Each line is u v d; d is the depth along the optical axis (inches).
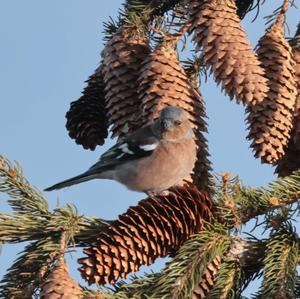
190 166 466.0
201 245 384.2
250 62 426.6
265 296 366.9
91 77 503.5
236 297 389.7
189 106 453.7
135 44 477.4
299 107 444.5
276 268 377.7
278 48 435.8
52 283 345.4
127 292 374.3
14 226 404.2
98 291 356.5
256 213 404.5
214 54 432.8
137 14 495.2
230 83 425.1
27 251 398.6
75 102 502.3
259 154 426.6
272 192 408.8
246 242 400.5
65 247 390.6
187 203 390.6
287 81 430.3
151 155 498.6
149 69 451.5
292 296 366.9
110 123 473.1
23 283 388.8
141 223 374.6
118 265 364.8
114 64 472.1
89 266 360.2
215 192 405.7
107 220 410.6
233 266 392.2
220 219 401.7
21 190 420.8
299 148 446.9
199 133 462.3
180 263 377.4
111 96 471.2
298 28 484.7
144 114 450.0
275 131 425.1
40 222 406.0
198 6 446.0
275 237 394.3
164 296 369.7
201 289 384.5
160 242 378.9
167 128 460.4
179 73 454.6
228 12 442.9
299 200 401.1
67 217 405.4
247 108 432.1
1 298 385.7
